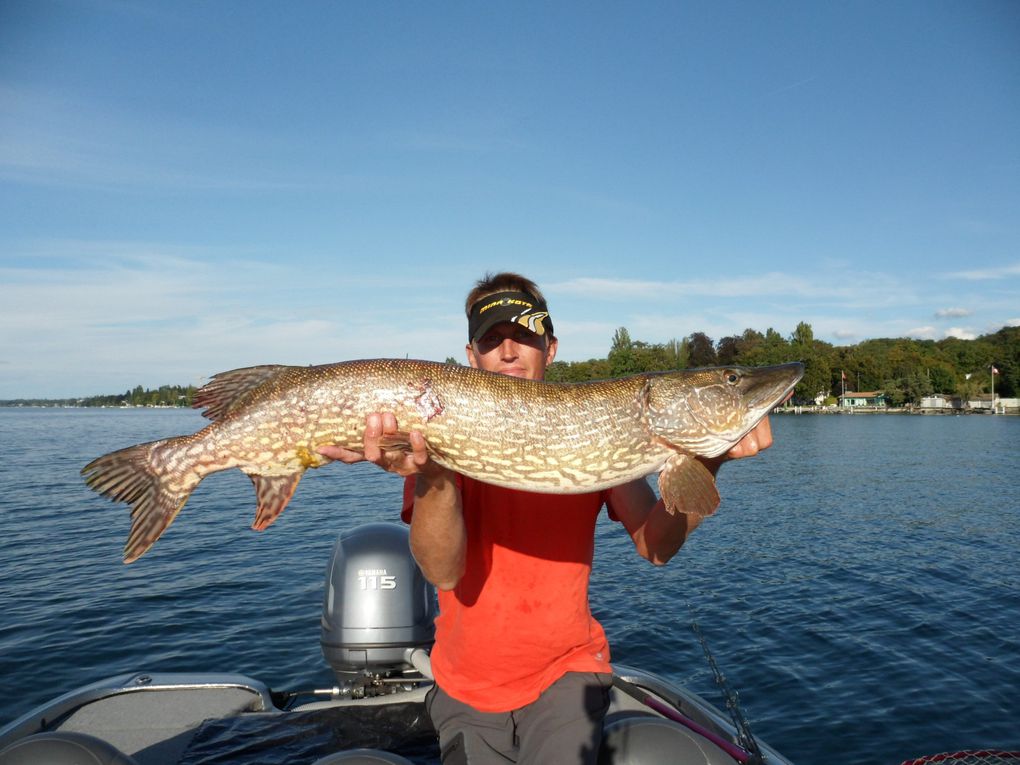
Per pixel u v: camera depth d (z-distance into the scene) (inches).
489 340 137.1
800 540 650.8
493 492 121.3
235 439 125.2
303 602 403.9
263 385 126.4
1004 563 550.3
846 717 281.4
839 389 4771.2
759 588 473.4
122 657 321.1
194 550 554.9
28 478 1079.6
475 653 110.8
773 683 314.5
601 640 118.7
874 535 676.1
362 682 165.6
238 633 352.2
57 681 295.6
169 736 139.9
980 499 918.4
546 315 135.0
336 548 180.1
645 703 145.9
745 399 133.6
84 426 3307.1
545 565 112.9
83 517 706.2
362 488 1009.5
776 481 1163.3
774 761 130.4
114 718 147.0
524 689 110.1
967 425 3181.6
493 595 111.5
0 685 291.9
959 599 446.0
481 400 123.0
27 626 363.9
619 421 127.9
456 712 111.8
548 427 124.0
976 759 145.3
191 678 163.6
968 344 5634.8
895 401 4537.4
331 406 122.6
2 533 623.2
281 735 139.9
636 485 137.6
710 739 131.1
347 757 106.3
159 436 2235.5
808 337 4798.2
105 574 475.2
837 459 1571.1
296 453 124.5
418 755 133.0
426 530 104.4
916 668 329.1
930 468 1357.0
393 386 122.1
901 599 446.3
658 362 3843.5
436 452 122.9
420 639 167.6
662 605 433.1
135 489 127.0
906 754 252.1
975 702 292.0
